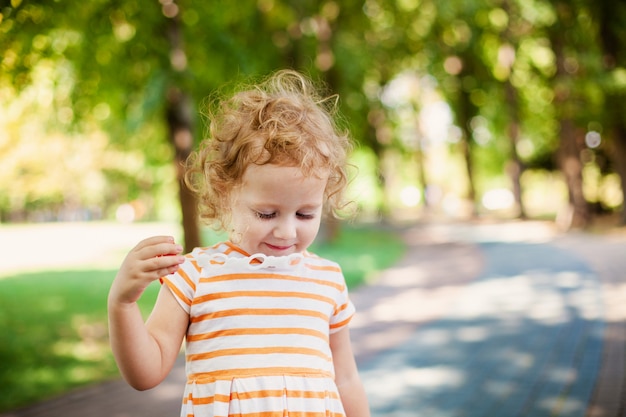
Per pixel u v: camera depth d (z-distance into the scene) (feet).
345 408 6.52
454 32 75.87
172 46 32.86
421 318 28.60
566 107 68.64
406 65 79.82
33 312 33.06
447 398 17.15
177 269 5.40
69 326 29.12
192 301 5.84
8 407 17.02
